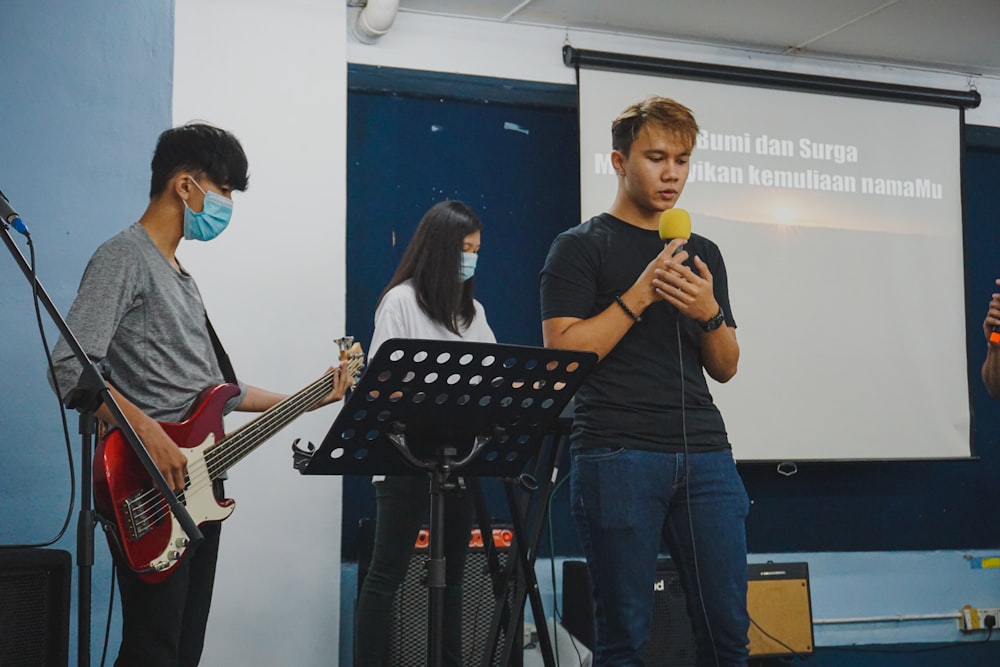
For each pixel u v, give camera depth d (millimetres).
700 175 4070
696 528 2072
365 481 3766
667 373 2121
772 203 4133
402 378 1728
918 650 4199
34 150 3049
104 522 1909
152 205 2186
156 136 3217
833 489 4312
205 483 2080
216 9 3605
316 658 3436
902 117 4359
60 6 3133
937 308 4285
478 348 1731
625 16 4062
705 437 2107
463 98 4012
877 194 4273
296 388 3543
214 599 3361
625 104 4020
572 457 2156
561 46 4156
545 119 4145
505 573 2357
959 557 4414
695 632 2133
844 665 3941
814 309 4129
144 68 3225
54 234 3035
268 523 3438
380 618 2736
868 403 4137
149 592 1947
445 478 1841
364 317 3838
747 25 4148
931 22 4117
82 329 1939
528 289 4039
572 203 4137
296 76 3668
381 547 2756
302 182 3635
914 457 4160
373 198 3904
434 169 3984
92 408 1829
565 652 3369
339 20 3740
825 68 4477
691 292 2057
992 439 4535
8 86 3041
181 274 2182
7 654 2209
